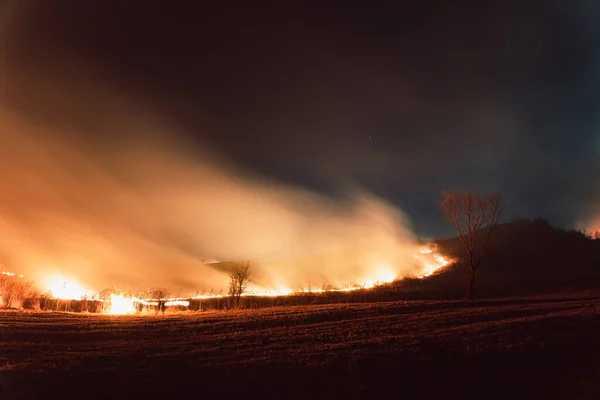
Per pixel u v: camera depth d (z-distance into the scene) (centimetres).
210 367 1240
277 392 1101
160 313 2202
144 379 1130
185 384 1120
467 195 3422
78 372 1139
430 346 1471
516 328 1675
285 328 1770
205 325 1802
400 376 1233
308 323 1902
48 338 1480
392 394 1127
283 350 1420
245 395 1080
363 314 2122
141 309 2439
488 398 1127
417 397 1123
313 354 1372
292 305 2827
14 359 1209
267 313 2166
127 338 1546
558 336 1562
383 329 1730
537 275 4272
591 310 1962
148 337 1574
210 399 1052
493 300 2634
